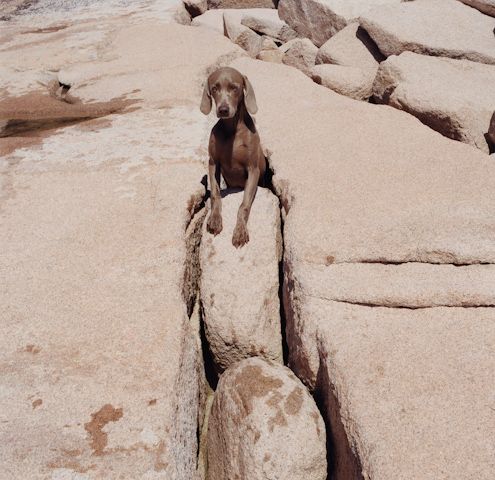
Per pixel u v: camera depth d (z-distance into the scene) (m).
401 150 2.52
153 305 1.76
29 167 2.62
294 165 2.44
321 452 1.45
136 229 2.11
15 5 6.47
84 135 2.94
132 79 3.74
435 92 2.96
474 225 1.89
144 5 5.87
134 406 1.43
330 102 3.20
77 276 1.90
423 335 1.61
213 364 1.96
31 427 1.38
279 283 2.05
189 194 2.30
